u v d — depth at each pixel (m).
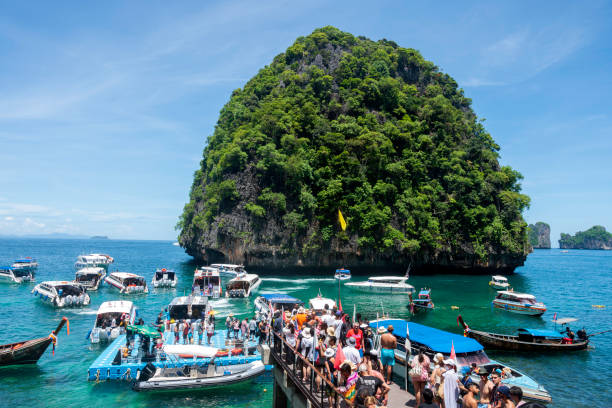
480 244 92.19
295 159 84.81
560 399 22.34
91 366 24.02
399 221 88.69
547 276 95.56
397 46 142.50
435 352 21.53
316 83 103.56
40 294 51.53
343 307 49.97
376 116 102.81
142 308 46.75
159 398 21.91
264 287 66.44
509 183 105.81
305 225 83.56
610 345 33.50
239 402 21.81
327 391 11.29
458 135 107.25
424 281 80.19
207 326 31.20
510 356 29.61
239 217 83.75
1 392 22.19
